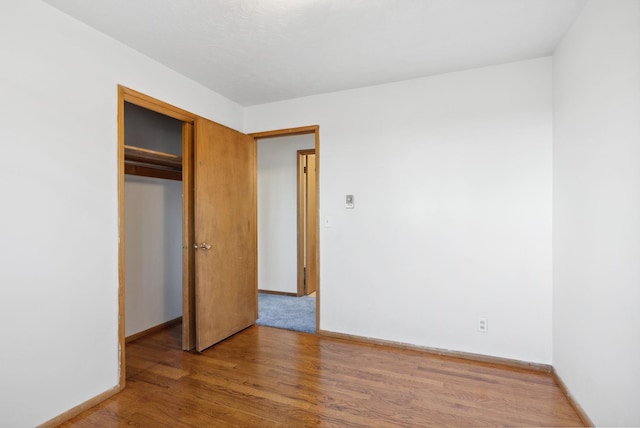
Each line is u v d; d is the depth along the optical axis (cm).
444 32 212
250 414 194
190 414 194
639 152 135
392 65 259
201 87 296
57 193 187
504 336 258
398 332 292
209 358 270
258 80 287
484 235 264
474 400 207
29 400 173
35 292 176
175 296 366
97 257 207
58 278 187
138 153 268
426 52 239
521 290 253
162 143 352
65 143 190
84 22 199
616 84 153
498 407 200
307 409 198
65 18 190
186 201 289
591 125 178
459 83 271
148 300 332
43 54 180
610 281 158
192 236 293
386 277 297
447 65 260
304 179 482
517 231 254
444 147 276
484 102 263
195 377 238
